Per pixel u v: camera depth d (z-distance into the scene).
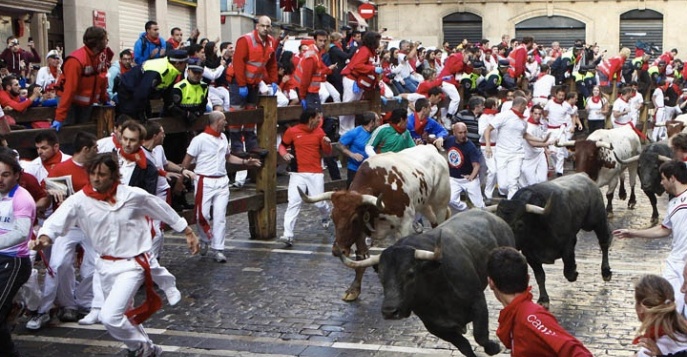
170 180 11.98
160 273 8.24
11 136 10.11
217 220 12.56
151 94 12.08
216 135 12.47
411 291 7.10
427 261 7.11
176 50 12.11
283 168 19.80
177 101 12.25
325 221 15.04
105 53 11.62
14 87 13.80
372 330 9.54
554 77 26.95
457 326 7.66
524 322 5.53
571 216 10.15
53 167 9.67
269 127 14.16
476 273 7.73
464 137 14.15
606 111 25.33
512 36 51.75
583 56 30.23
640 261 12.69
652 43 50.50
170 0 26.88
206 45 16.78
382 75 19.14
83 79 11.23
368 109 17.08
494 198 18.00
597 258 12.85
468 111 18.38
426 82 20.23
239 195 16.75
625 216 16.48
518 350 5.59
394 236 10.84
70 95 10.98
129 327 7.89
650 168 15.04
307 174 13.49
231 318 10.00
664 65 33.19
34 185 8.98
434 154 11.66
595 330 9.52
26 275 8.20
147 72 11.88
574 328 9.59
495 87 23.98
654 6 50.06
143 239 8.07
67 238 9.63
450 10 51.97
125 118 10.41
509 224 9.59
